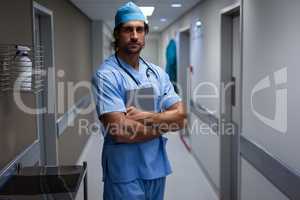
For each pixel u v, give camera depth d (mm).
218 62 3598
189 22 5418
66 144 4055
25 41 2432
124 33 1568
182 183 4008
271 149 2162
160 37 10930
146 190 1702
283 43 1950
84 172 2002
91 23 7031
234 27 3379
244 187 2752
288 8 1879
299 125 1769
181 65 6328
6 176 1882
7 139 1997
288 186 1896
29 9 2553
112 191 1673
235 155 3459
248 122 2607
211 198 3590
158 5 4824
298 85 1772
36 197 1643
